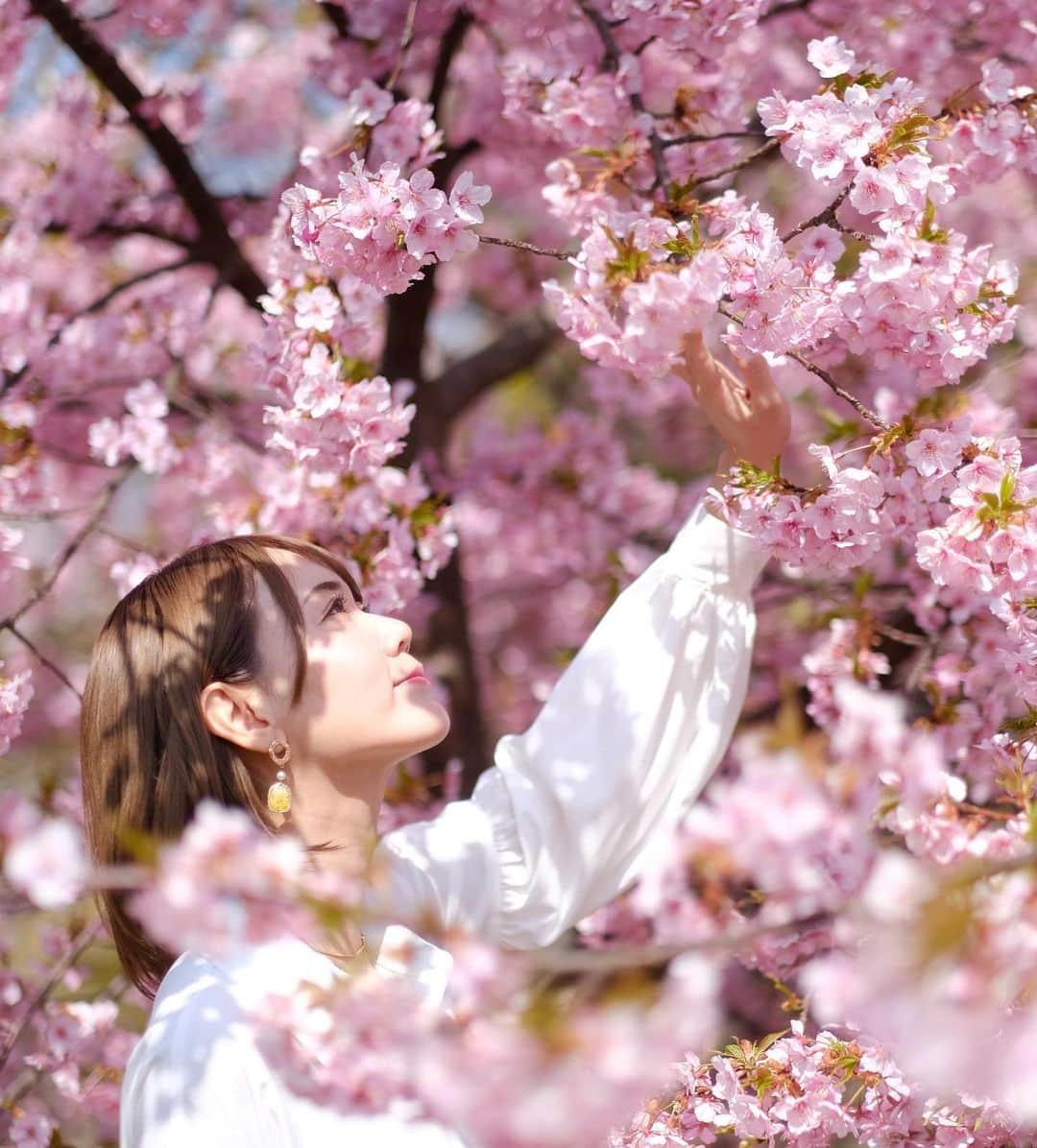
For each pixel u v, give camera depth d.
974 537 1.83
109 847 1.94
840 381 3.66
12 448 3.07
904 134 1.89
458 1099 1.03
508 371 4.58
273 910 1.19
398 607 2.76
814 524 1.89
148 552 2.99
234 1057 1.69
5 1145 2.79
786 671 3.73
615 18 2.59
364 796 1.98
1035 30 2.71
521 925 2.19
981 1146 1.99
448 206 1.91
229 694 1.92
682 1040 1.03
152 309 3.87
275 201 3.72
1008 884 1.11
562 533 4.41
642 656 2.20
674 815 2.17
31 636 5.09
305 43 4.88
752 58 3.58
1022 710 2.53
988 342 1.96
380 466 2.75
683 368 2.04
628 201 2.54
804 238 1.94
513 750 2.30
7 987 3.00
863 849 1.13
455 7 3.34
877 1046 1.94
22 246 3.51
